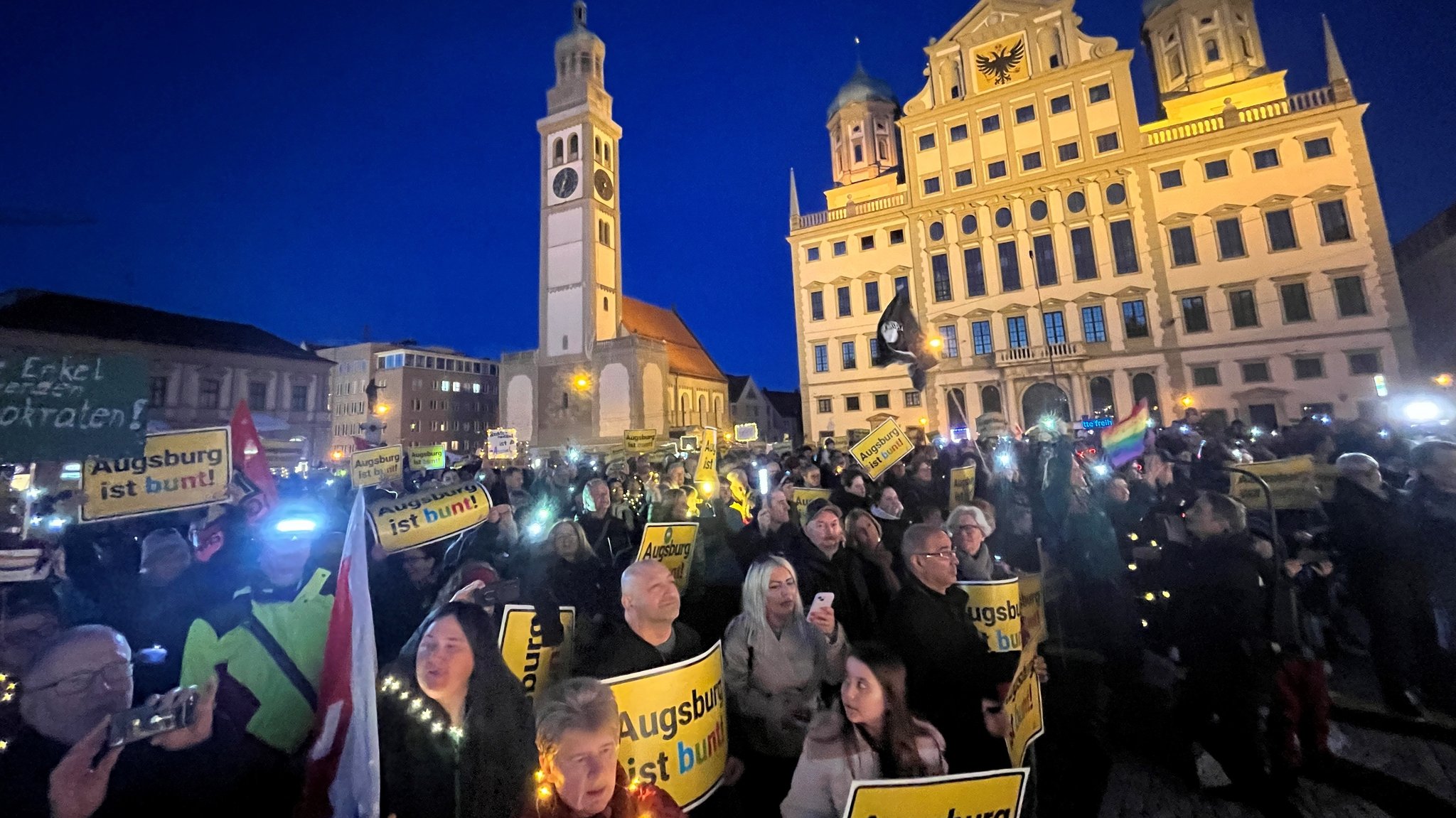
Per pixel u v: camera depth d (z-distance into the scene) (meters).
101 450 3.37
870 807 2.16
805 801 2.61
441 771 2.40
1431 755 4.65
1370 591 5.41
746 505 8.66
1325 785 4.38
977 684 3.40
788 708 3.58
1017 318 38.72
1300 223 32.94
